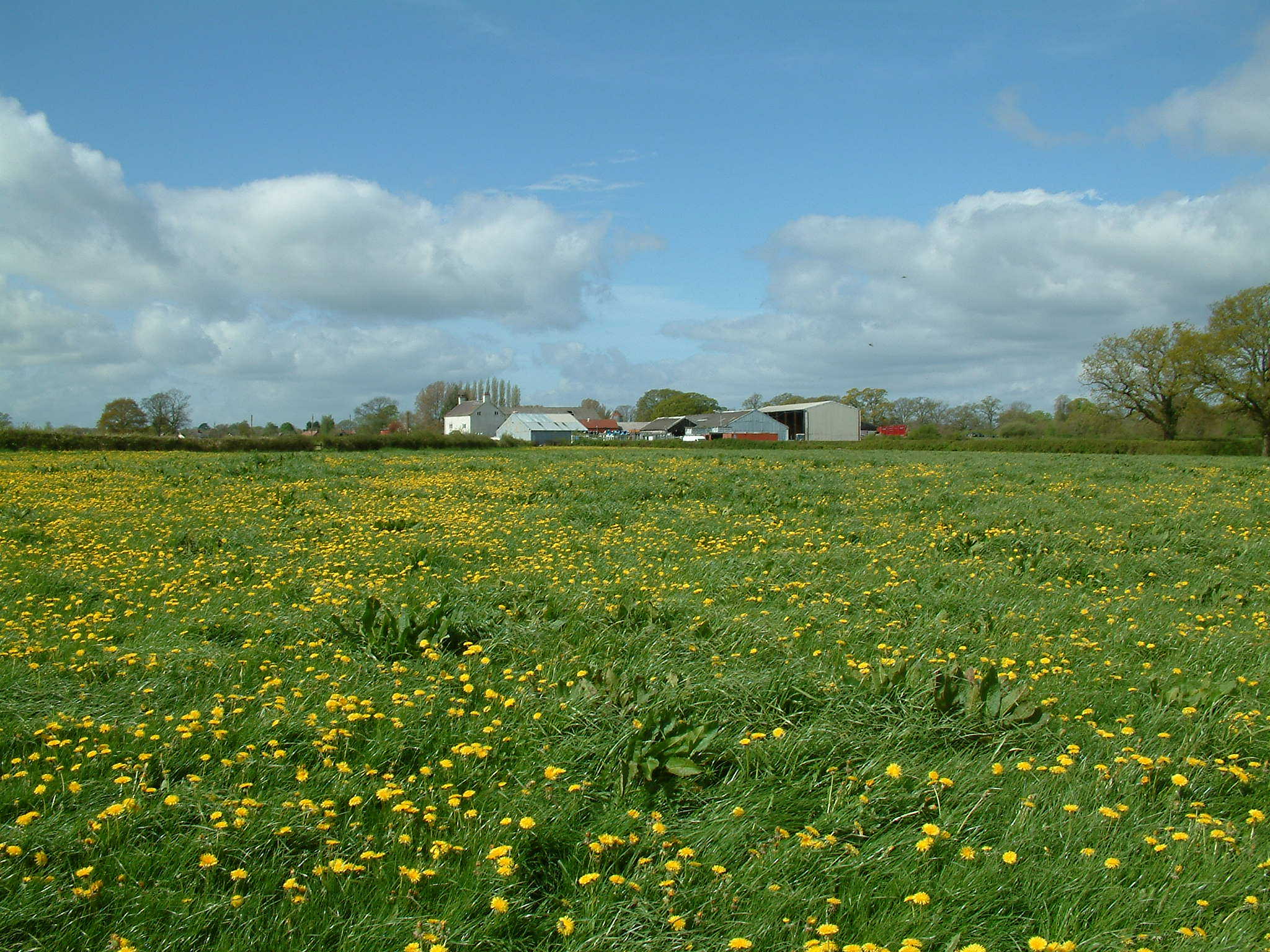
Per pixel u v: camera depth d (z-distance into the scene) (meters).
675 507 16.09
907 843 3.61
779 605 8.04
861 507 16.09
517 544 11.87
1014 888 3.34
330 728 4.58
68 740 4.43
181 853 3.43
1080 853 3.49
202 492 18.88
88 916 3.08
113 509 15.59
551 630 6.67
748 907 3.18
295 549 11.41
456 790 4.04
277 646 6.56
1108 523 14.33
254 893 3.20
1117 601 8.58
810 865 3.46
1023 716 4.80
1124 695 5.58
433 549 10.90
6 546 11.37
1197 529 13.55
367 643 6.39
